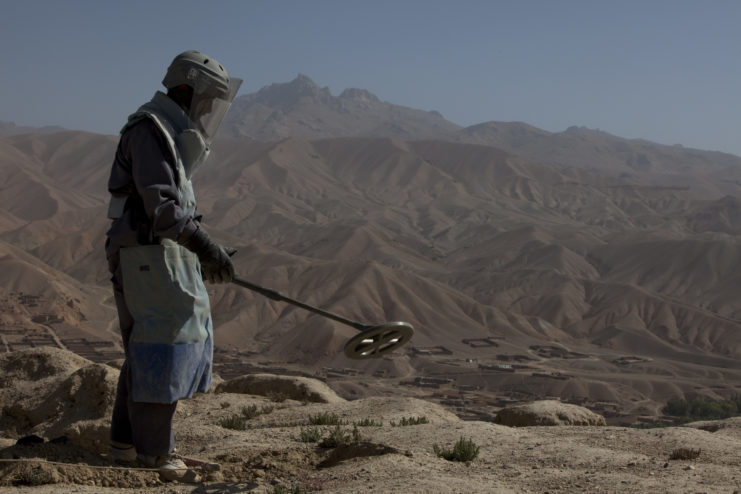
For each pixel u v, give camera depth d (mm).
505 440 7590
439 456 6793
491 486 5473
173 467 5398
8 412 10945
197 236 4863
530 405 12672
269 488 5477
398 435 8242
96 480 5250
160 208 4738
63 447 5832
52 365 12297
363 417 11961
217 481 5695
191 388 5031
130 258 4898
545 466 6383
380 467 5957
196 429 9695
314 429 9250
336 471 6090
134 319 4977
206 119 5203
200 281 5125
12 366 12406
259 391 15898
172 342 4898
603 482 5664
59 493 4863
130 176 4941
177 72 5074
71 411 10320
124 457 5508
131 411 5180
